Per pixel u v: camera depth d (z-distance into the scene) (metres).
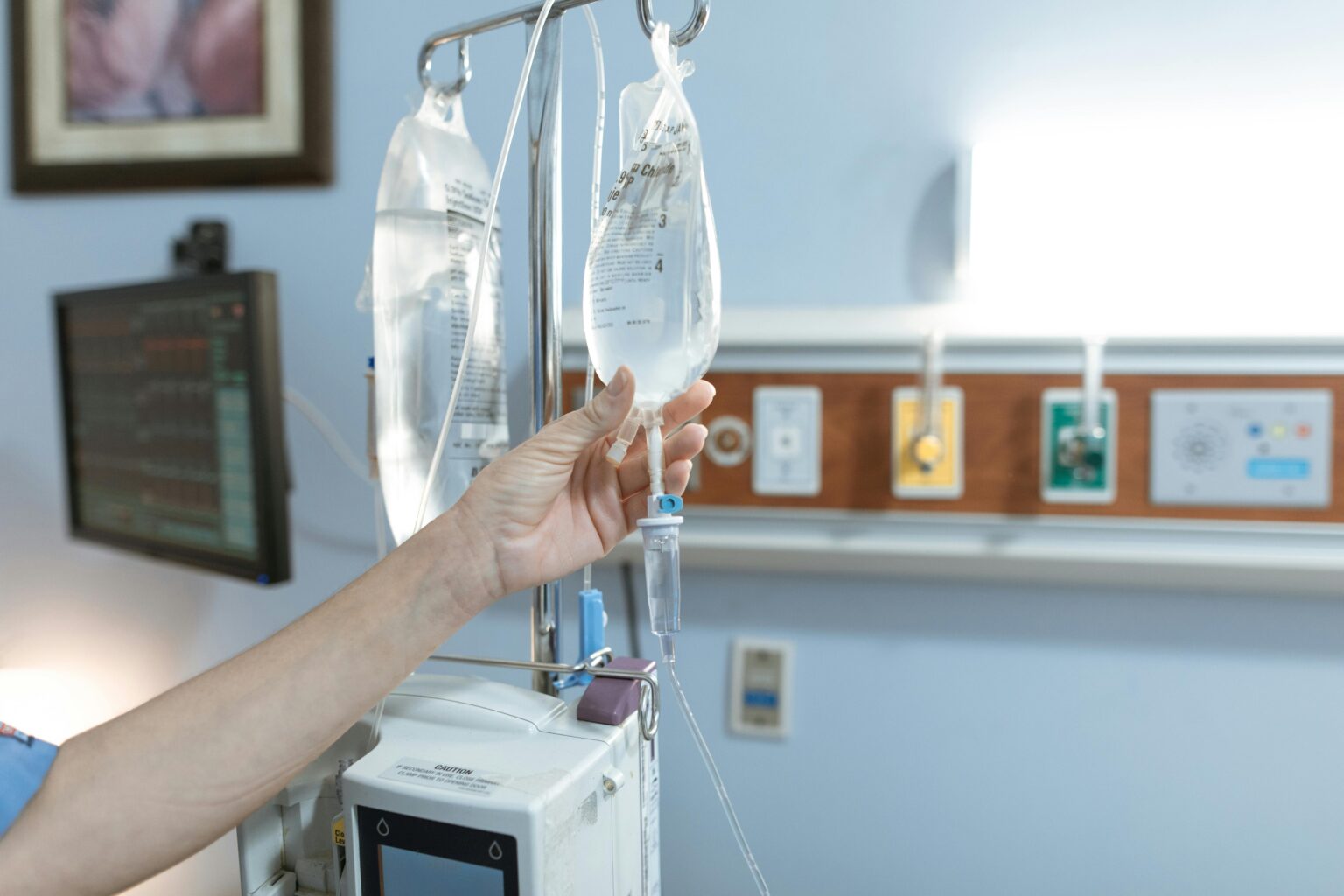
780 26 0.95
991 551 0.90
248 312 0.93
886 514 0.92
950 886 0.98
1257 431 0.85
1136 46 0.88
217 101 1.09
